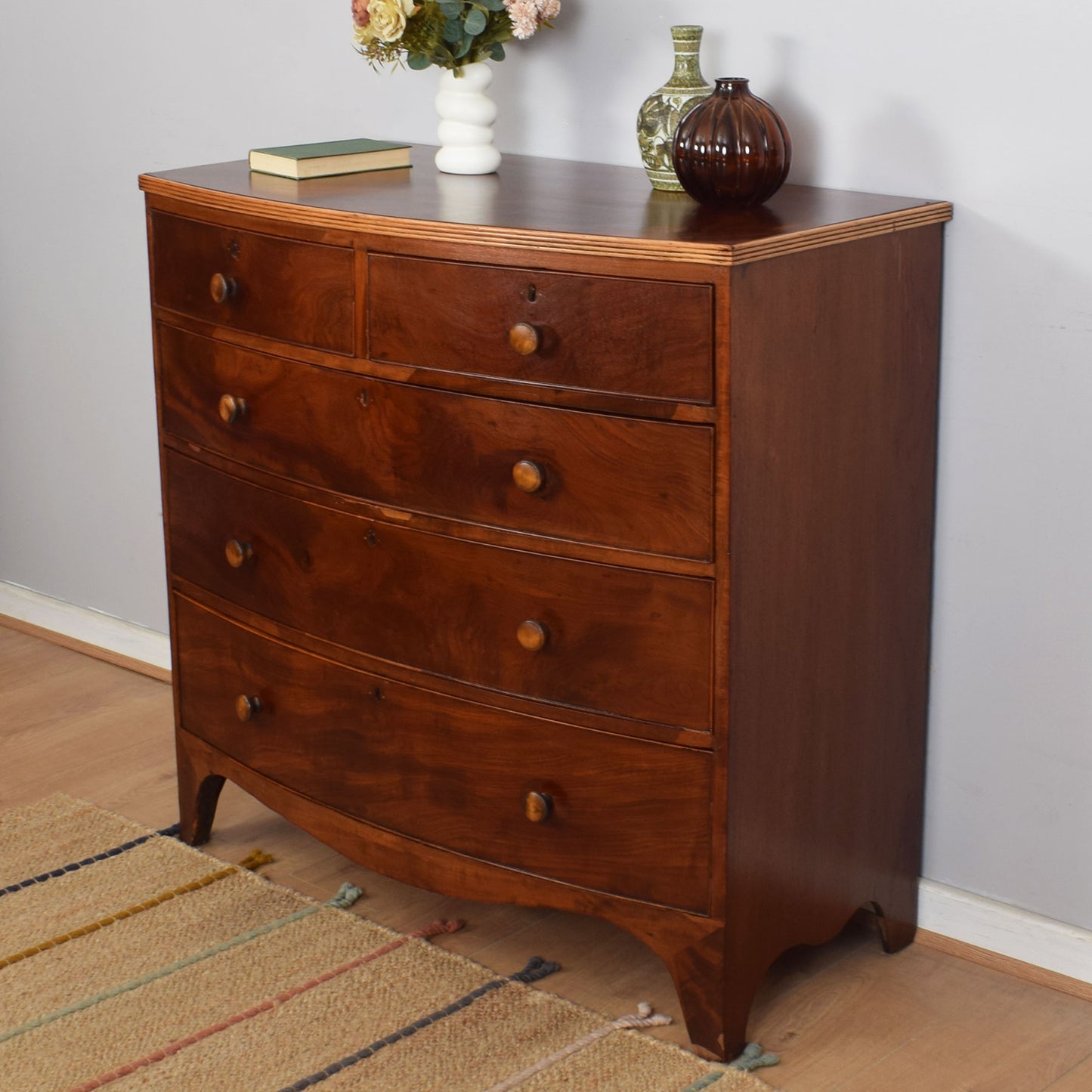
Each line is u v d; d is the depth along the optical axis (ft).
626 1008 6.59
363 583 6.58
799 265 5.58
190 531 7.45
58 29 9.46
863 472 6.21
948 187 6.39
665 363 5.46
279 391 6.65
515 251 5.65
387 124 8.25
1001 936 6.96
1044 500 6.46
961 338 6.52
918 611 6.79
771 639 5.88
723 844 5.87
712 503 5.51
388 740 6.72
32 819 8.16
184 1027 6.43
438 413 6.07
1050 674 6.62
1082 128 5.98
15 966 6.86
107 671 10.25
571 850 6.28
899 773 6.89
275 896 7.43
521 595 6.07
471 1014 6.49
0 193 10.16
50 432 10.43
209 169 7.34
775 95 6.78
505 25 7.02
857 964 6.99
